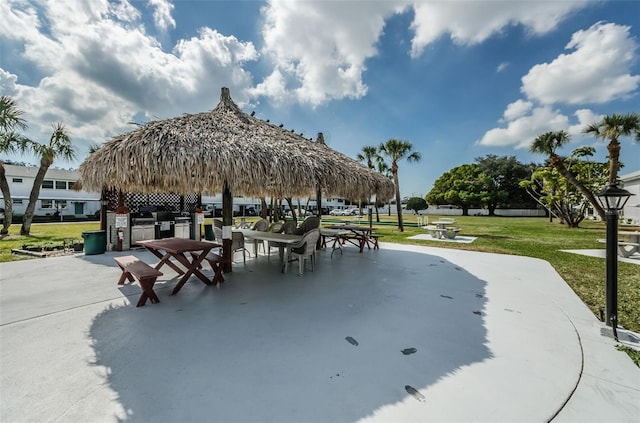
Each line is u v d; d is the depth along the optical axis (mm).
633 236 7488
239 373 2121
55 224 18281
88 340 2637
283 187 4582
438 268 5820
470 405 1801
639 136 9609
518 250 8367
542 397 1889
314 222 7262
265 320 3129
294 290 4234
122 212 7652
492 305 3686
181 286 4070
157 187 5172
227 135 4441
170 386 1957
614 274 2875
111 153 3717
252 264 5992
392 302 3758
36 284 4492
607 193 2840
